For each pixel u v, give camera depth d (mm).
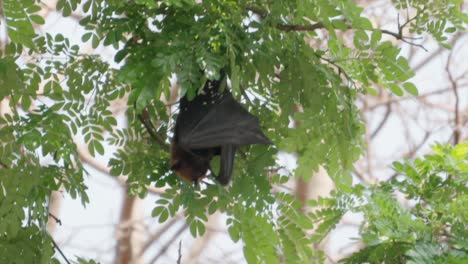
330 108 11531
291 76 11445
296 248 12203
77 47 12008
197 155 11977
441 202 12664
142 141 12516
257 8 11055
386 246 12133
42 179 11453
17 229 11086
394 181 12945
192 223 12133
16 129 11195
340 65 11648
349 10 10148
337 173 11922
